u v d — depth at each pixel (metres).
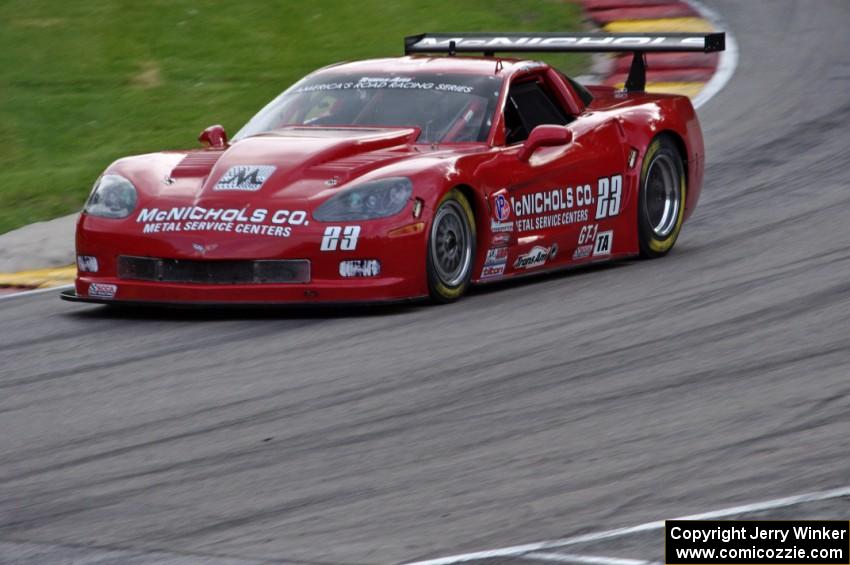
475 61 30.22
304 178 26.14
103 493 16.86
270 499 16.33
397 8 65.75
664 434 17.92
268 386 21.33
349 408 19.94
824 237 31.27
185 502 16.39
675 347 22.44
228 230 25.44
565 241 29.30
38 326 26.58
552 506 15.57
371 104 28.92
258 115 29.94
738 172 40.12
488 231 27.23
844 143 42.38
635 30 61.25
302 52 59.28
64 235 35.09
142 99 52.56
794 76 52.50
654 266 30.16
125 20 62.44
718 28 61.72
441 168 26.31
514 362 22.02
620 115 31.12
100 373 22.73
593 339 23.30
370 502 16.03
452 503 15.85
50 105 51.75
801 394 19.27
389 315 25.75
